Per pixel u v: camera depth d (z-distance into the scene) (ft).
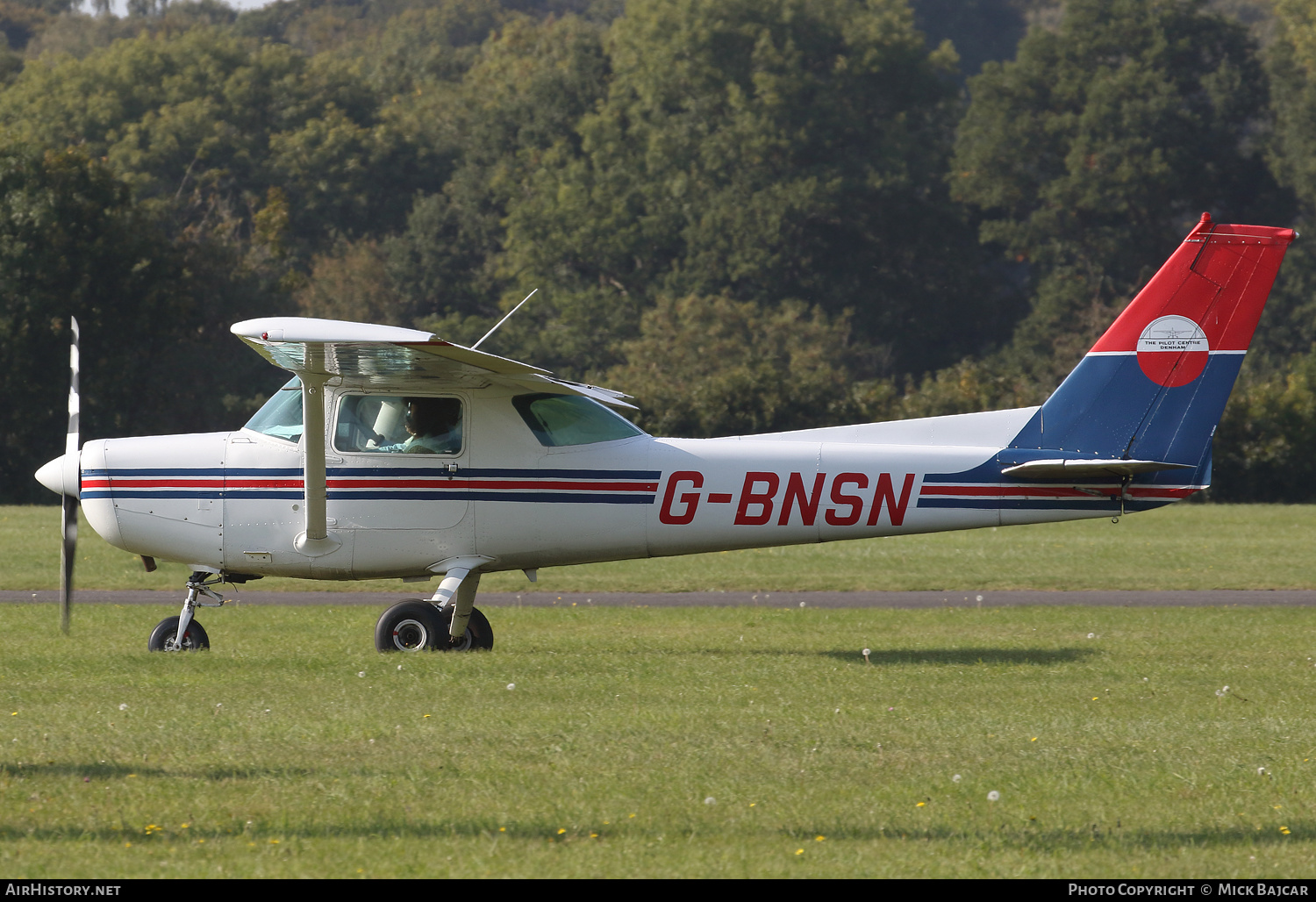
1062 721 88.53
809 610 155.22
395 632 118.42
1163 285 120.57
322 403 113.70
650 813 67.51
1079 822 67.05
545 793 70.90
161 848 61.77
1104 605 164.25
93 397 454.40
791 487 120.26
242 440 119.34
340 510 117.39
